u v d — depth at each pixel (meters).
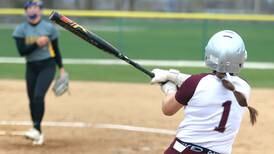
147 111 30.61
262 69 49.44
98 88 37.94
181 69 48.69
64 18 12.06
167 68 49.19
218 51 10.59
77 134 25.17
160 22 74.31
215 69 10.77
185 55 57.53
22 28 22.16
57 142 23.47
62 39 67.06
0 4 98.69
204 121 10.79
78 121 27.98
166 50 61.03
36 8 22.08
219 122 10.74
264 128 26.55
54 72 22.67
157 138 24.59
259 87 39.47
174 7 97.81
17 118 28.34
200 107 10.77
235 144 23.52
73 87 38.22
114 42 63.59
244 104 10.70
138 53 58.69
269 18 53.12
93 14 52.38
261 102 33.19
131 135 25.12
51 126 26.77
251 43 64.94
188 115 10.96
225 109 10.73
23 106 31.39
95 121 28.02
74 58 54.81
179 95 10.90
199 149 10.82
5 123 27.14
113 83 40.41
